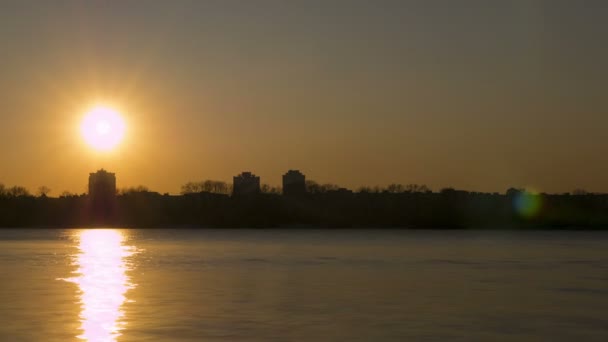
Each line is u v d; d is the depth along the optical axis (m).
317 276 103.25
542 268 119.62
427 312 66.38
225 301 73.94
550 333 56.53
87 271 112.94
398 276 103.19
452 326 59.22
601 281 96.19
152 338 53.88
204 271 112.88
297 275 104.94
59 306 69.81
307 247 195.62
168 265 126.75
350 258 146.75
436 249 185.62
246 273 108.88
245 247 196.75
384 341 53.16
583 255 159.12
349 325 59.47
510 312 66.56
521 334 56.09
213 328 57.88
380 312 66.31
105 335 54.81
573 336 55.44
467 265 127.00
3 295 78.88
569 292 82.62
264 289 85.25
